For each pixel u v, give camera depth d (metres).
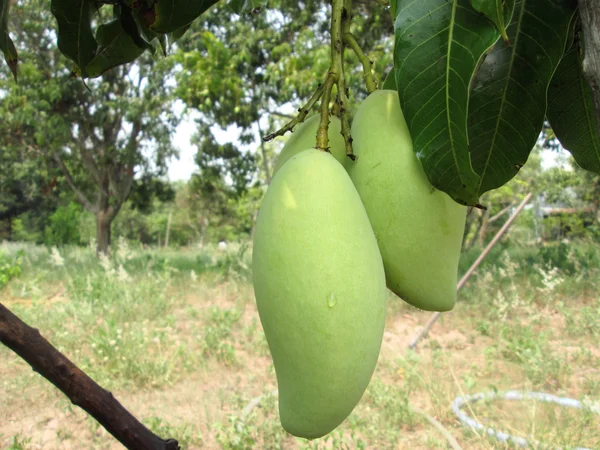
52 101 16.42
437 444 4.56
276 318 0.96
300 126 1.21
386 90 1.19
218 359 6.60
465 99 0.89
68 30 1.33
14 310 7.95
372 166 1.09
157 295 9.17
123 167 19.88
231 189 17.61
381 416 5.11
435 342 7.39
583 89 1.18
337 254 0.94
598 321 7.49
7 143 19.30
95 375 5.80
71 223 29.66
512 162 1.08
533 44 1.02
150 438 1.04
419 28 0.90
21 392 5.59
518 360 6.51
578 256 11.48
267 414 5.32
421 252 1.07
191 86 10.96
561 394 5.53
